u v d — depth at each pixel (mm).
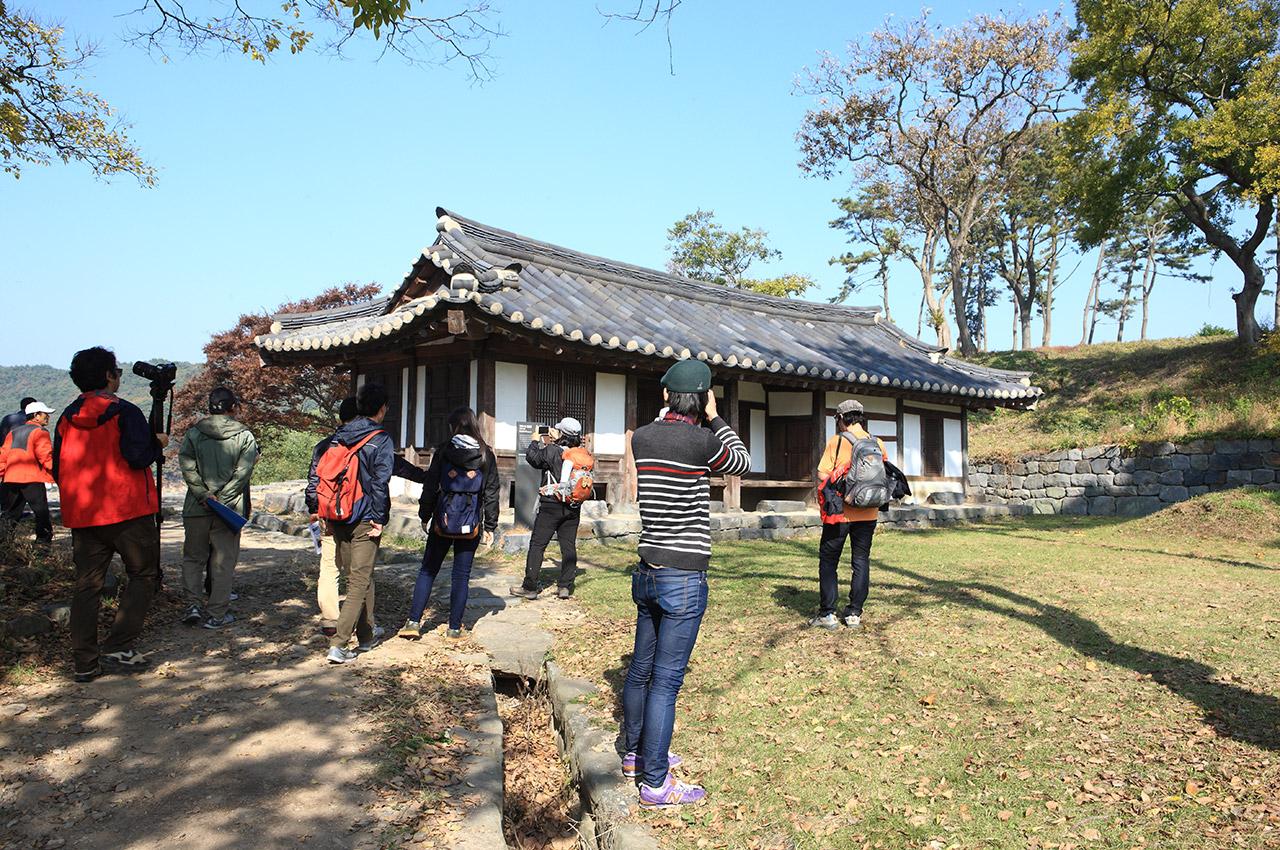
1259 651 4492
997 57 25281
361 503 4480
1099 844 2520
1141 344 28172
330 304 21875
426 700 4000
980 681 4117
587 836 3109
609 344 9445
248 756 3221
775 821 2840
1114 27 17875
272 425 21359
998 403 15672
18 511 7734
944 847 2572
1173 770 2986
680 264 39188
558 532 6582
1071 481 16969
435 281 10703
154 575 4262
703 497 3104
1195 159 18219
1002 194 31500
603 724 3791
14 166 8242
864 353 14836
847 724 3643
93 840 2549
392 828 2725
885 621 5469
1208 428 15406
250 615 5539
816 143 28609
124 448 3971
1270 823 2549
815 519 11711
